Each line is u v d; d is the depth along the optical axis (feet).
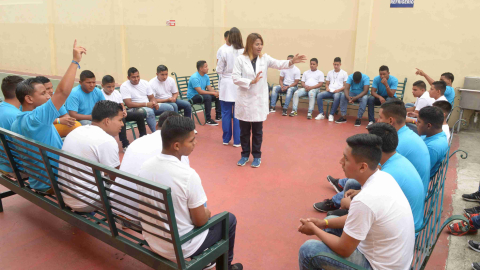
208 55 30.91
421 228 7.15
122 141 17.07
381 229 5.49
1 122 9.67
